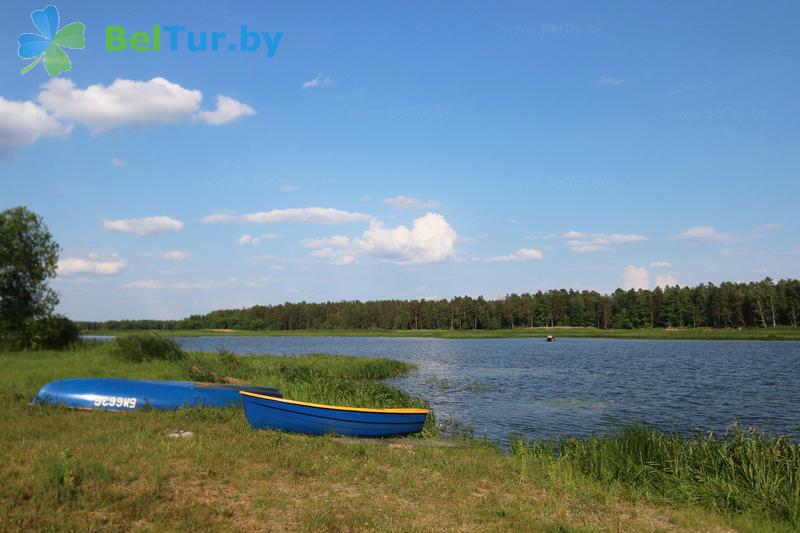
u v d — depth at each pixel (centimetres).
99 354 2909
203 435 1121
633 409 2238
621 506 892
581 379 3412
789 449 1097
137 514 683
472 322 17162
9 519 634
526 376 3600
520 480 987
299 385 2088
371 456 1052
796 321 12431
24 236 3838
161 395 1506
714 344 8369
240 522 679
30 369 2291
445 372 3872
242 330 19438
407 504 791
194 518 674
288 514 718
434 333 14162
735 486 983
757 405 2366
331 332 16688
